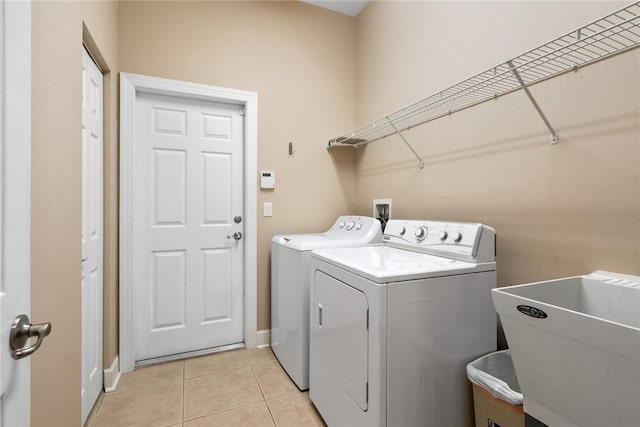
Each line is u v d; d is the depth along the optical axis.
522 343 0.86
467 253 1.33
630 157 1.01
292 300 1.88
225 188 2.32
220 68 2.21
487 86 1.38
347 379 1.28
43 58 0.92
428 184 1.90
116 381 1.84
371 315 1.13
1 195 0.52
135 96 2.04
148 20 2.02
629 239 1.01
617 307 0.96
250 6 2.32
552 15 1.21
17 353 0.54
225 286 2.33
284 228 2.44
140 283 2.08
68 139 1.10
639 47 0.95
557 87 1.22
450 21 1.72
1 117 0.52
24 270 0.58
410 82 2.04
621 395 0.65
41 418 0.90
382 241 1.98
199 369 2.02
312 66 2.54
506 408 1.03
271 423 1.51
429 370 1.19
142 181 2.08
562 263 1.20
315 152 2.55
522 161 1.35
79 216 1.19
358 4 2.56
